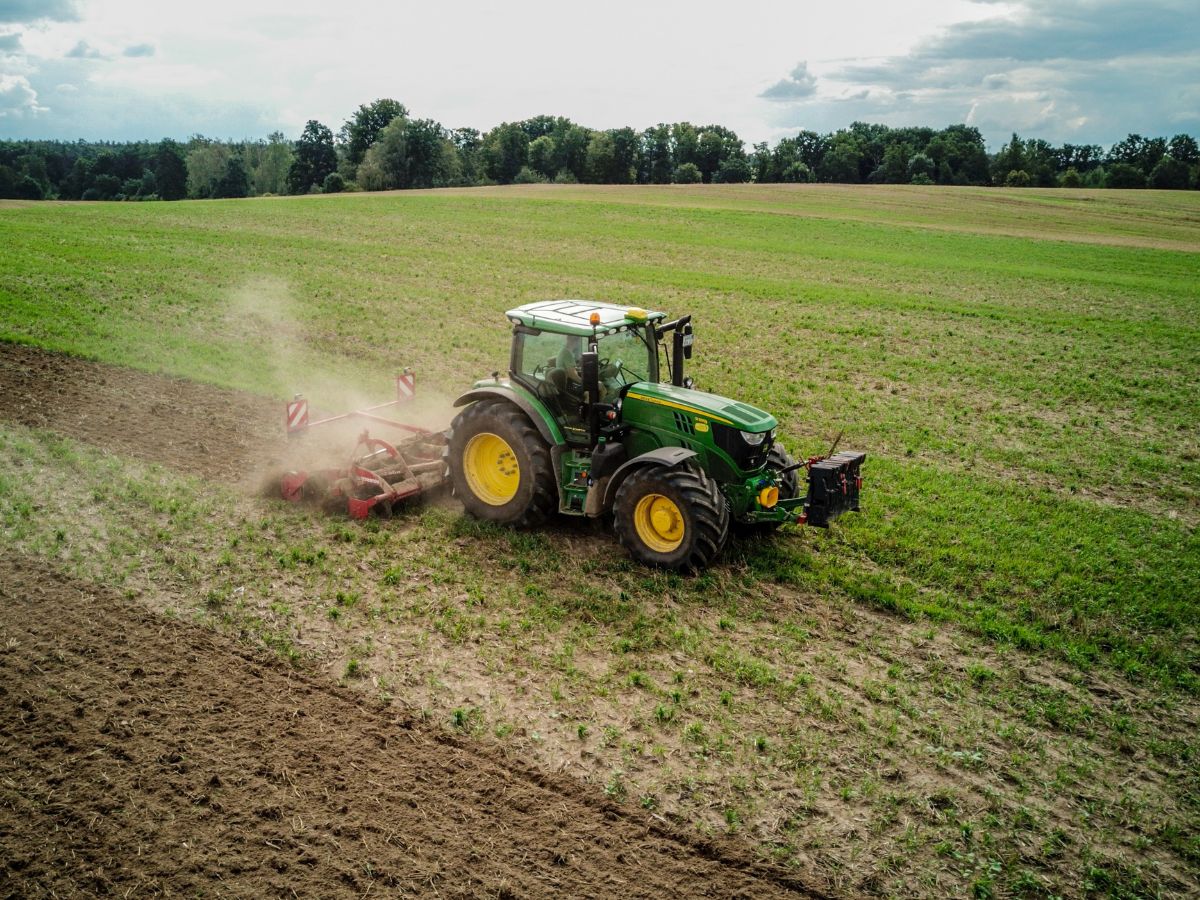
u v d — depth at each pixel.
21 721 6.70
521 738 6.78
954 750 6.89
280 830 5.84
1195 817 6.34
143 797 6.05
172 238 35.22
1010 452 14.10
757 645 8.13
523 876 5.56
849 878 5.68
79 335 18.17
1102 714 7.43
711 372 18.56
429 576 9.14
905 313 26.22
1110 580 9.80
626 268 32.91
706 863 5.74
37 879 5.39
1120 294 31.23
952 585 9.50
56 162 146.12
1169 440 15.33
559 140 136.62
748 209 59.62
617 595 8.91
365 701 7.13
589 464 9.89
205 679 7.30
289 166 139.88
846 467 9.52
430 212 51.81
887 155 135.25
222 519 10.13
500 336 20.56
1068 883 5.75
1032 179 132.00
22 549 9.22
